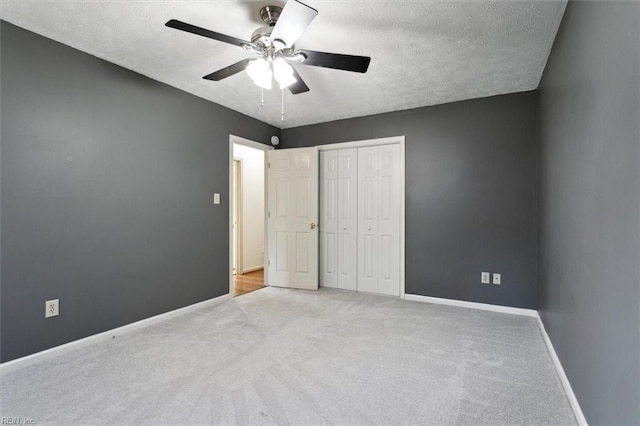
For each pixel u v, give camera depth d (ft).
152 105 10.03
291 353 7.92
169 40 7.75
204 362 7.44
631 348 3.47
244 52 8.31
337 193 14.55
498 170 11.30
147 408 5.70
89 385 6.46
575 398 5.64
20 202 7.25
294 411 5.65
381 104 12.29
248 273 18.53
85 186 8.42
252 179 19.29
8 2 6.30
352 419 5.45
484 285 11.48
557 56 7.27
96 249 8.65
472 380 6.68
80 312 8.30
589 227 4.95
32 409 5.67
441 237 12.22
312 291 14.06
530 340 8.72
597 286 4.57
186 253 11.15
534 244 10.77
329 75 9.59
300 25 5.56
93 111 8.57
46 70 7.66
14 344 7.15
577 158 5.61
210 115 12.05
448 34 7.32
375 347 8.27
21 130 7.27
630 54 3.48
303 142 15.31
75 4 6.35
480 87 10.58
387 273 13.48
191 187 11.32
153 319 10.03
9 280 7.09
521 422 5.39
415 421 5.41
